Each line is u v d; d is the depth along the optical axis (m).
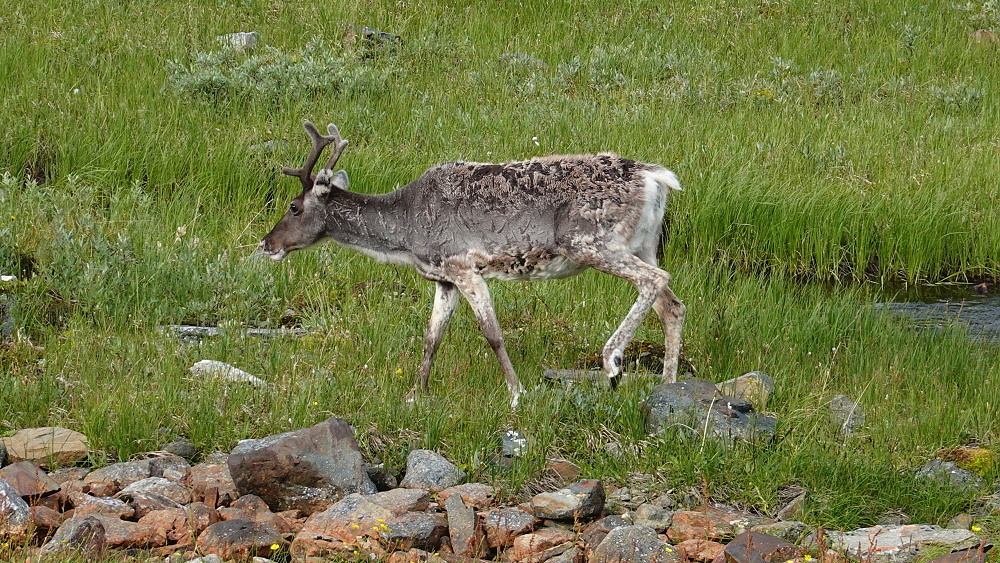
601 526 13.93
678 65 39.41
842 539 13.83
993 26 45.56
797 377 20.06
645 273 18.19
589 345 21.73
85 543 12.41
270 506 14.66
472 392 18.61
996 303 27.55
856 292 27.88
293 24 40.50
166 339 19.72
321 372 18.31
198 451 16.25
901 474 16.19
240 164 29.41
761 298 25.16
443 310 19.31
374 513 13.56
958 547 13.41
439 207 18.94
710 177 30.27
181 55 36.72
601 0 45.12
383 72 36.69
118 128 30.38
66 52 36.19
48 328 20.33
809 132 34.66
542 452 16.20
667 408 17.31
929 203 30.20
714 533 13.96
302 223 19.97
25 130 29.72
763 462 16.20
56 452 15.42
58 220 23.70
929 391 19.72
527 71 38.84
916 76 40.84
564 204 18.34
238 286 22.92
